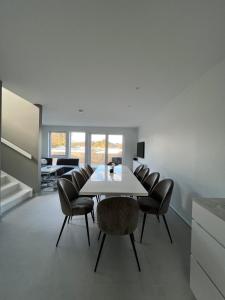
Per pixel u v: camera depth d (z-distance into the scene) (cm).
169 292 156
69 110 507
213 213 124
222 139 209
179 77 264
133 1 130
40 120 454
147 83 290
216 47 186
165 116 431
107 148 871
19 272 178
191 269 155
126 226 184
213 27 155
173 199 364
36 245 227
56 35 170
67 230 268
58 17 146
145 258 203
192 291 153
